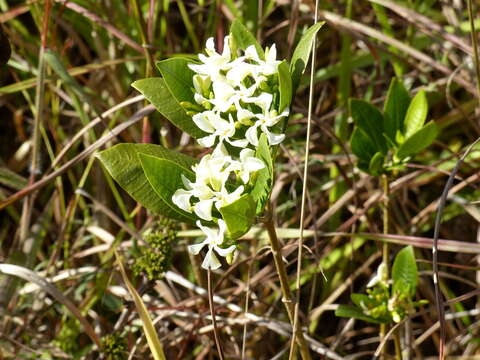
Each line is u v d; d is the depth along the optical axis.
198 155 0.80
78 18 0.87
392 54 0.83
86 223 0.82
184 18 0.86
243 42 0.57
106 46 0.88
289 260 0.80
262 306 0.79
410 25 0.87
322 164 0.83
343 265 0.81
